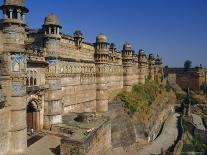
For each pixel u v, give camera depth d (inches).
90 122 1492.4
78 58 1802.4
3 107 961.5
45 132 1341.0
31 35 1499.8
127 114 2409.0
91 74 2020.2
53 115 1406.3
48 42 1396.4
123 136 2066.9
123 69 2874.0
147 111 2861.7
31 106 1332.4
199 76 5669.3
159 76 5044.3
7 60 984.3
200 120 3722.9
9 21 1002.7
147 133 2486.5
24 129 1055.0
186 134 2970.0
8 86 992.9
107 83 2191.2
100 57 2098.9
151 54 4387.3
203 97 5383.9
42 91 1358.3
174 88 5634.8
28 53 1236.5
